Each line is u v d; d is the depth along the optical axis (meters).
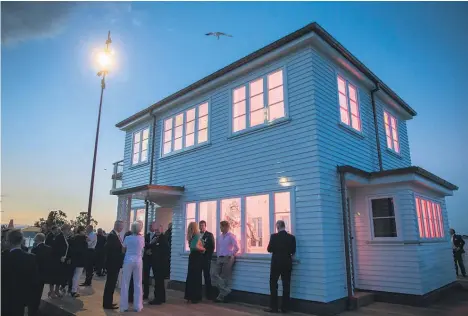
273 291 6.97
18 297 4.77
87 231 10.41
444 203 10.70
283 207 7.98
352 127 9.05
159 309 7.12
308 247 7.21
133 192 10.66
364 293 7.84
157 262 7.81
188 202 10.54
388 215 8.20
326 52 8.47
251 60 9.14
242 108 9.52
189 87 10.92
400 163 11.64
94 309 7.02
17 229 5.14
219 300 8.05
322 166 7.48
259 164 8.60
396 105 11.77
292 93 8.23
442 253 9.37
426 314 6.68
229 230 8.80
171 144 11.91
